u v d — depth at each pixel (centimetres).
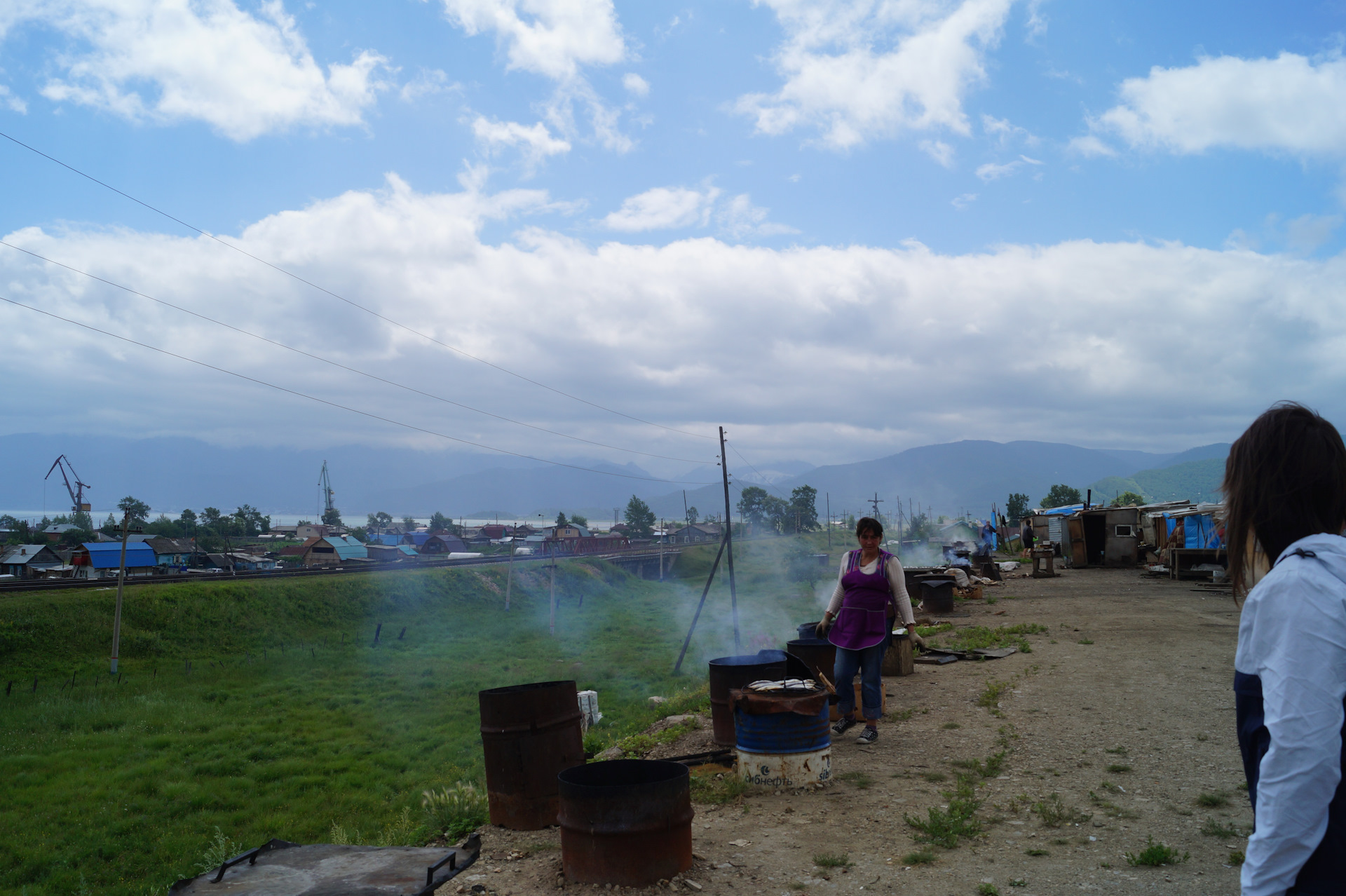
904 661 1092
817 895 409
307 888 295
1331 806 155
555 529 13750
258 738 2666
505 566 6975
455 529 17488
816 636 915
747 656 826
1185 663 1065
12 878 1605
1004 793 568
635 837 427
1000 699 892
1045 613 1814
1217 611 1678
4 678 3312
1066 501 9681
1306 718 153
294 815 1891
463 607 5866
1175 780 578
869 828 507
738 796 586
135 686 3409
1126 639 1321
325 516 17250
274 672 3875
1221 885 395
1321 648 155
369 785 2136
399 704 3209
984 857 449
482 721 593
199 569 7688
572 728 598
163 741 2631
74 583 4491
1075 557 3244
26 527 10681
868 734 727
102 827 1880
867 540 757
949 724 789
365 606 5266
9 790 2155
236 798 2055
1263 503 184
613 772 480
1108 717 779
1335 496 180
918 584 2105
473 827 608
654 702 2345
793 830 509
